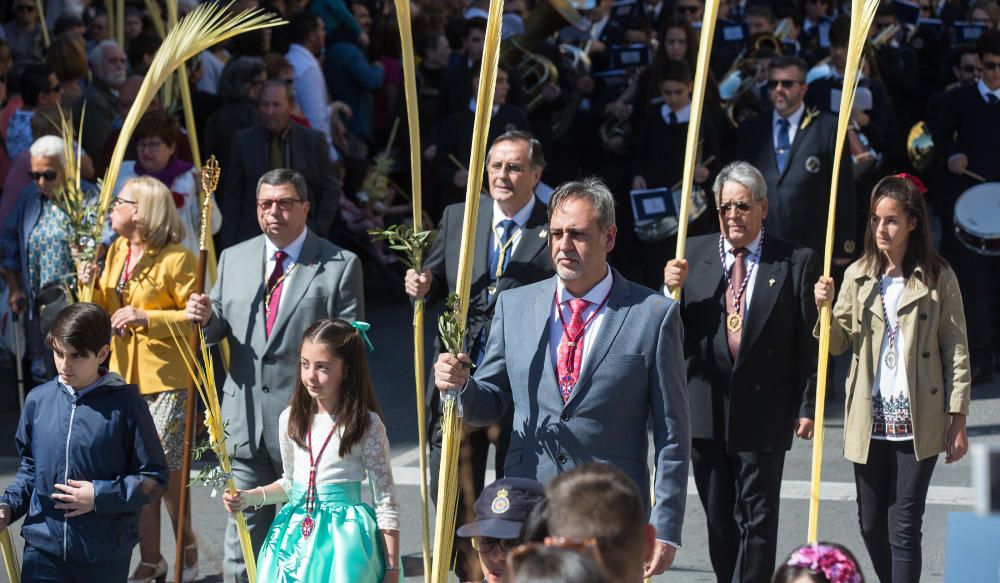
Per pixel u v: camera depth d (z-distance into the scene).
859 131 20.75
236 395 12.11
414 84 10.12
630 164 24.05
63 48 20.83
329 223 18.67
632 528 5.98
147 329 12.66
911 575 11.50
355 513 10.53
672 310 9.46
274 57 22.27
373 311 25.19
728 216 11.63
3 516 10.43
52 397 10.70
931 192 22.59
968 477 15.84
